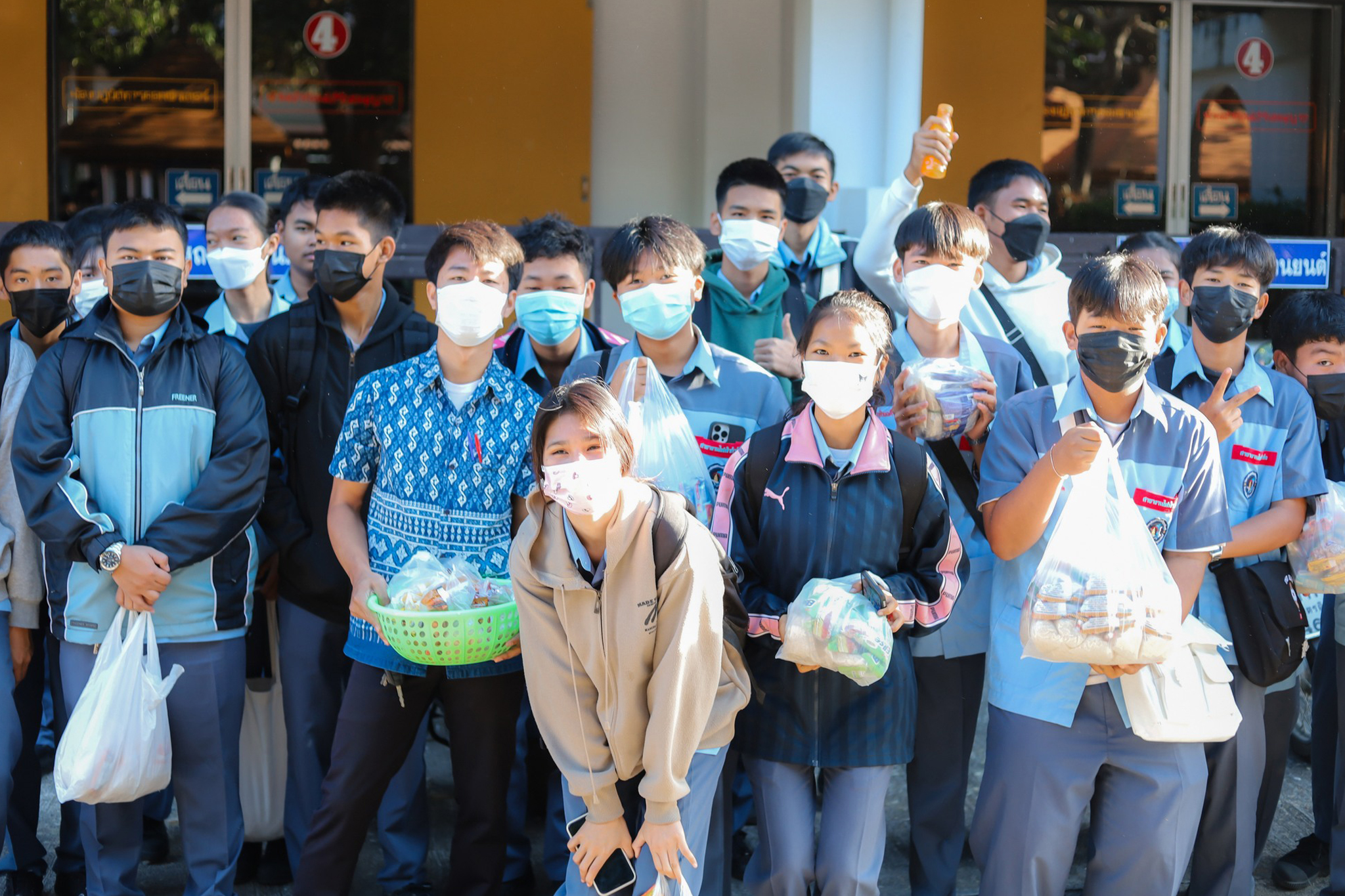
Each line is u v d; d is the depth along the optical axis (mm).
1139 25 6891
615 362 3336
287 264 4945
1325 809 3725
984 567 3297
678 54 6773
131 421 3205
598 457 2475
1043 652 2730
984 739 4789
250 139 6578
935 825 3336
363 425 3170
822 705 2828
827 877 2803
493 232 3172
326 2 6547
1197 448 2961
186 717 3225
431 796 4273
